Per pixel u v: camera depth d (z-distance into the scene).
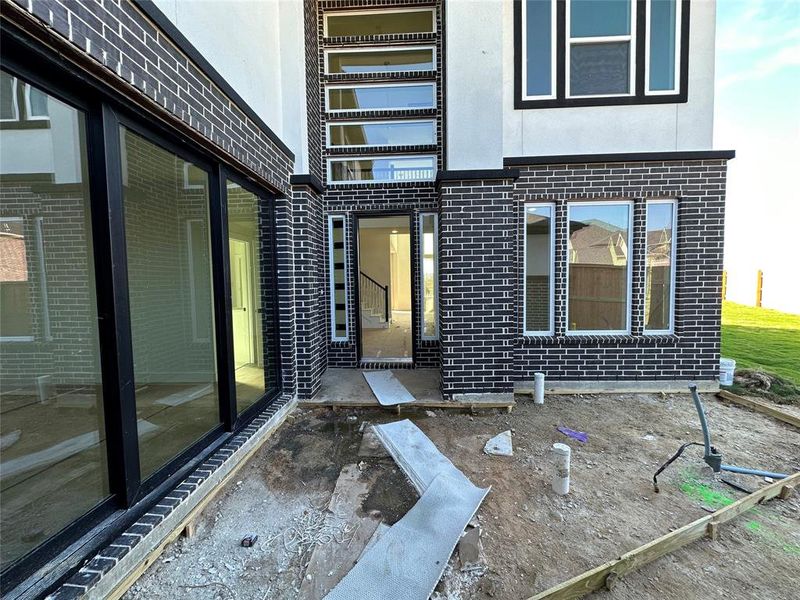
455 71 4.41
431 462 3.25
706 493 2.88
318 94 5.70
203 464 2.87
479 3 4.34
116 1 1.96
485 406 4.50
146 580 2.08
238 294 3.70
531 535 2.41
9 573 1.69
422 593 1.94
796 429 4.00
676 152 4.89
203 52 2.82
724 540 2.40
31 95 1.96
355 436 3.85
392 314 12.70
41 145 2.20
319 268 5.57
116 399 2.18
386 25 6.11
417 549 2.23
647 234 5.12
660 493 2.88
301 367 4.68
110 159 2.13
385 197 5.93
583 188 5.04
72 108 2.05
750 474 3.10
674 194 4.96
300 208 4.57
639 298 5.09
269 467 3.26
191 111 2.58
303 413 4.43
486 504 2.72
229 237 3.44
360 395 4.80
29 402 2.54
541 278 5.23
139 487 2.31
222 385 3.33
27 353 2.62
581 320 5.21
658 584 2.06
